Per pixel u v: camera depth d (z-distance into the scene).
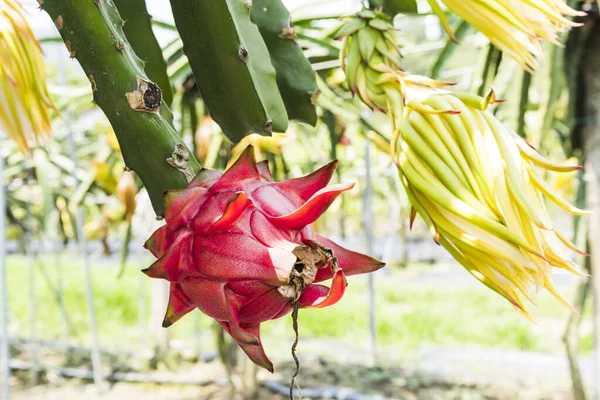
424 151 0.62
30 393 3.67
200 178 0.56
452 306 5.61
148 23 0.73
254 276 0.51
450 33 0.74
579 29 1.46
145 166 0.59
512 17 0.68
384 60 0.73
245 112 0.68
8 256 9.48
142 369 3.97
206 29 0.66
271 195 0.55
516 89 1.24
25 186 3.77
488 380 3.68
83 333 5.07
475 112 0.62
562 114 2.36
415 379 3.66
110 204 3.38
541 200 0.61
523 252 0.60
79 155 3.80
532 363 3.99
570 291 5.15
